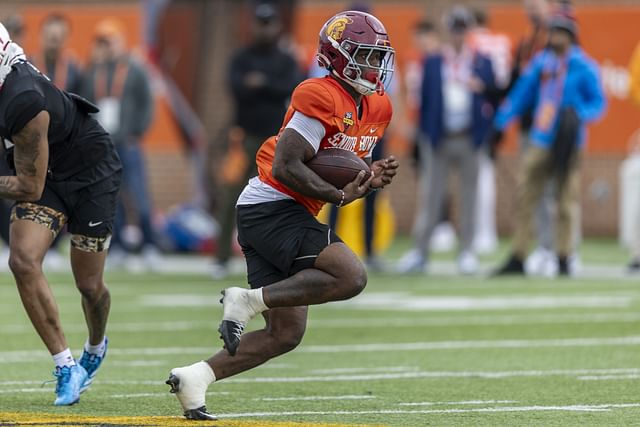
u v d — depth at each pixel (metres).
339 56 22.91
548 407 25.09
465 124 58.03
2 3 85.12
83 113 25.58
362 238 61.78
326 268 22.61
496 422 23.39
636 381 28.56
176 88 83.25
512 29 76.94
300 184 22.58
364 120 23.45
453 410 24.80
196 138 83.25
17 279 24.92
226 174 69.81
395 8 81.00
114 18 82.44
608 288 51.31
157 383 28.72
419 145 61.44
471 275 58.09
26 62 24.55
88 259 25.86
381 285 53.50
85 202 25.44
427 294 49.62
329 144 23.14
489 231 74.69
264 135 55.12
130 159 63.03
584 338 36.53
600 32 77.12
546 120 54.66
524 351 33.97
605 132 77.94
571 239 56.56
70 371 25.31
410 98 67.94
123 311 44.56
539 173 55.62
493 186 76.88
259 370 30.97
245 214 23.44
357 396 26.75
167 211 83.88
